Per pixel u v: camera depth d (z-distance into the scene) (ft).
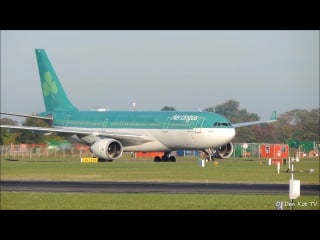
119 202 422.82
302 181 612.29
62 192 493.36
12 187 539.70
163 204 413.39
